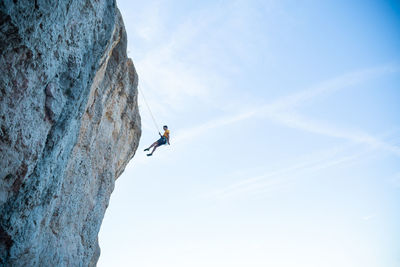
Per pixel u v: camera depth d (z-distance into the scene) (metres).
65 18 8.13
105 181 15.77
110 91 15.13
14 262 8.55
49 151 8.75
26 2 6.59
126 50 15.77
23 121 7.46
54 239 11.61
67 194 12.66
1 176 7.21
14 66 6.96
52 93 8.24
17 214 7.95
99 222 15.41
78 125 10.50
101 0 10.01
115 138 16.70
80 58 9.23
